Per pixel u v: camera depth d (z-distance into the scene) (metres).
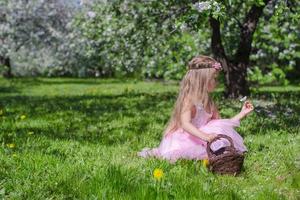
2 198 4.80
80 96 19.92
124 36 18.47
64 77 40.44
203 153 6.38
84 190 4.91
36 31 36.53
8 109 13.73
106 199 4.63
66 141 7.86
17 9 35.72
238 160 5.66
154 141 8.02
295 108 12.25
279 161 6.24
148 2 16.55
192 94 6.42
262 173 5.80
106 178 5.07
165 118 10.96
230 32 19.12
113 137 8.42
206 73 6.45
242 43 15.81
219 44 15.80
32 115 12.05
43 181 5.28
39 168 5.81
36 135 8.51
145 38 18.17
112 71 39.47
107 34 19.08
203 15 9.33
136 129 9.33
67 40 36.53
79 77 39.81
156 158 6.25
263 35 20.69
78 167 5.76
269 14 18.61
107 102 16.14
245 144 7.31
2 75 39.78
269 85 27.78
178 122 6.49
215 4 8.75
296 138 7.82
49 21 36.88
